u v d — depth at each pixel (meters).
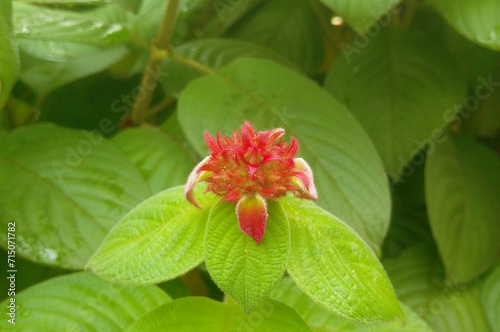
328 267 0.50
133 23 0.63
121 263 0.50
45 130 0.62
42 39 0.59
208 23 0.77
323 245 0.51
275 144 0.51
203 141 0.60
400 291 0.64
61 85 0.72
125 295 0.55
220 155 0.50
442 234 0.64
